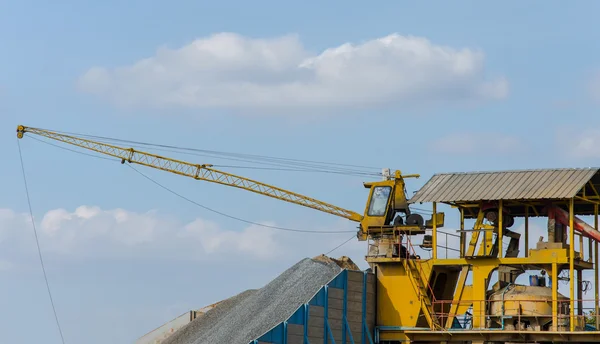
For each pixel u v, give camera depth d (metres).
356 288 64.50
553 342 59.53
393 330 65.00
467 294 63.09
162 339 76.31
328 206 100.00
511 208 66.25
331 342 61.88
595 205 62.81
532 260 60.72
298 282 66.44
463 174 64.75
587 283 62.72
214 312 73.06
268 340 58.59
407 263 65.25
